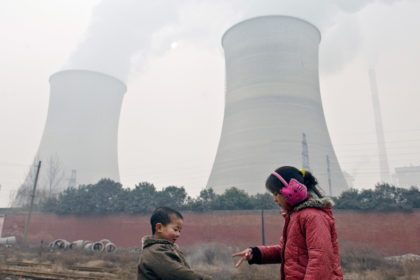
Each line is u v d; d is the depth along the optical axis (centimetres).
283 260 225
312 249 201
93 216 3262
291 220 225
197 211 3002
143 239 236
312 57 5531
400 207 2505
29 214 2897
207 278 212
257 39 5322
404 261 1780
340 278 202
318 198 225
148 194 3309
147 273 219
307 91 5150
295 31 5403
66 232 3262
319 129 5006
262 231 2767
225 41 5844
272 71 5078
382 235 2483
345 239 2527
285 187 229
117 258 1983
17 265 1579
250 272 1319
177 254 226
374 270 1620
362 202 2612
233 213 2906
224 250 2177
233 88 5381
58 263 1630
